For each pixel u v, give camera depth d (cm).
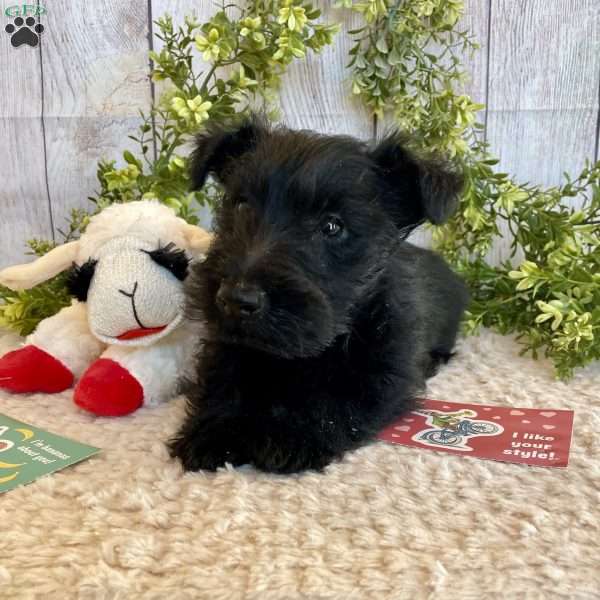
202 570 28
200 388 42
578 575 28
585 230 58
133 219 47
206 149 45
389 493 34
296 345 34
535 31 64
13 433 41
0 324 60
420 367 46
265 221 37
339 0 60
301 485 35
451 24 62
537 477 36
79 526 31
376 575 27
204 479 35
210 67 64
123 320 44
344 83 65
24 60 63
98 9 62
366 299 40
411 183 41
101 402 43
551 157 67
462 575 28
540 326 60
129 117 65
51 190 66
